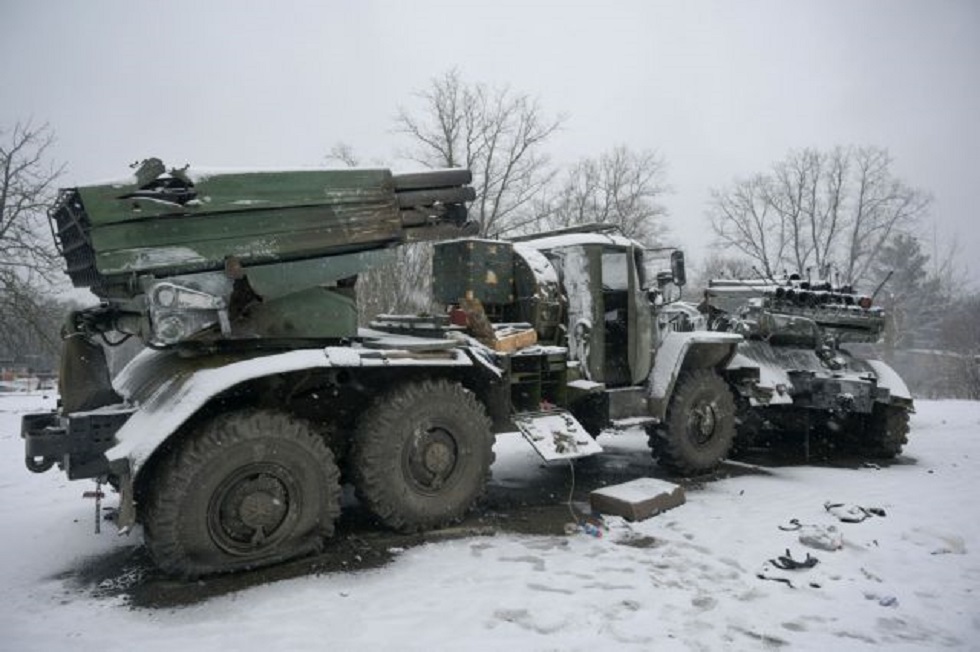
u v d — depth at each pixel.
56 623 3.08
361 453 4.21
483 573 3.66
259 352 4.22
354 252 4.34
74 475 3.86
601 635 2.91
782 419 7.84
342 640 2.87
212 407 3.95
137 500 3.74
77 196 3.66
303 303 4.23
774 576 3.59
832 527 4.36
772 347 7.67
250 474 3.66
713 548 4.09
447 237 4.88
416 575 3.63
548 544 4.17
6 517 4.96
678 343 6.27
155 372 4.41
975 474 6.38
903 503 5.16
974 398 23.28
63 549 4.20
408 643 2.84
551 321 5.78
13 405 14.73
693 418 6.25
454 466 4.50
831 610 3.20
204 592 3.42
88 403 4.34
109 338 4.95
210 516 3.54
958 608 3.24
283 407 4.36
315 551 3.93
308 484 3.83
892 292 37.19
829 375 7.43
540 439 4.91
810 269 8.24
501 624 3.02
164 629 2.99
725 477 6.24
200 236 3.77
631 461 7.10
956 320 31.95
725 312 7.86
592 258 5.96
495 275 5.68
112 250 3.54
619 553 3.99
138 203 3.59
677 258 6.22
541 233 6.80
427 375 4.66
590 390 5.62
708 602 3.27
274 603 3.27
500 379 4.97
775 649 2.79
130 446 3.45
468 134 21.53
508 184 22.08
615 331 6.42
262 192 3.94
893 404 7.16
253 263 3.98
